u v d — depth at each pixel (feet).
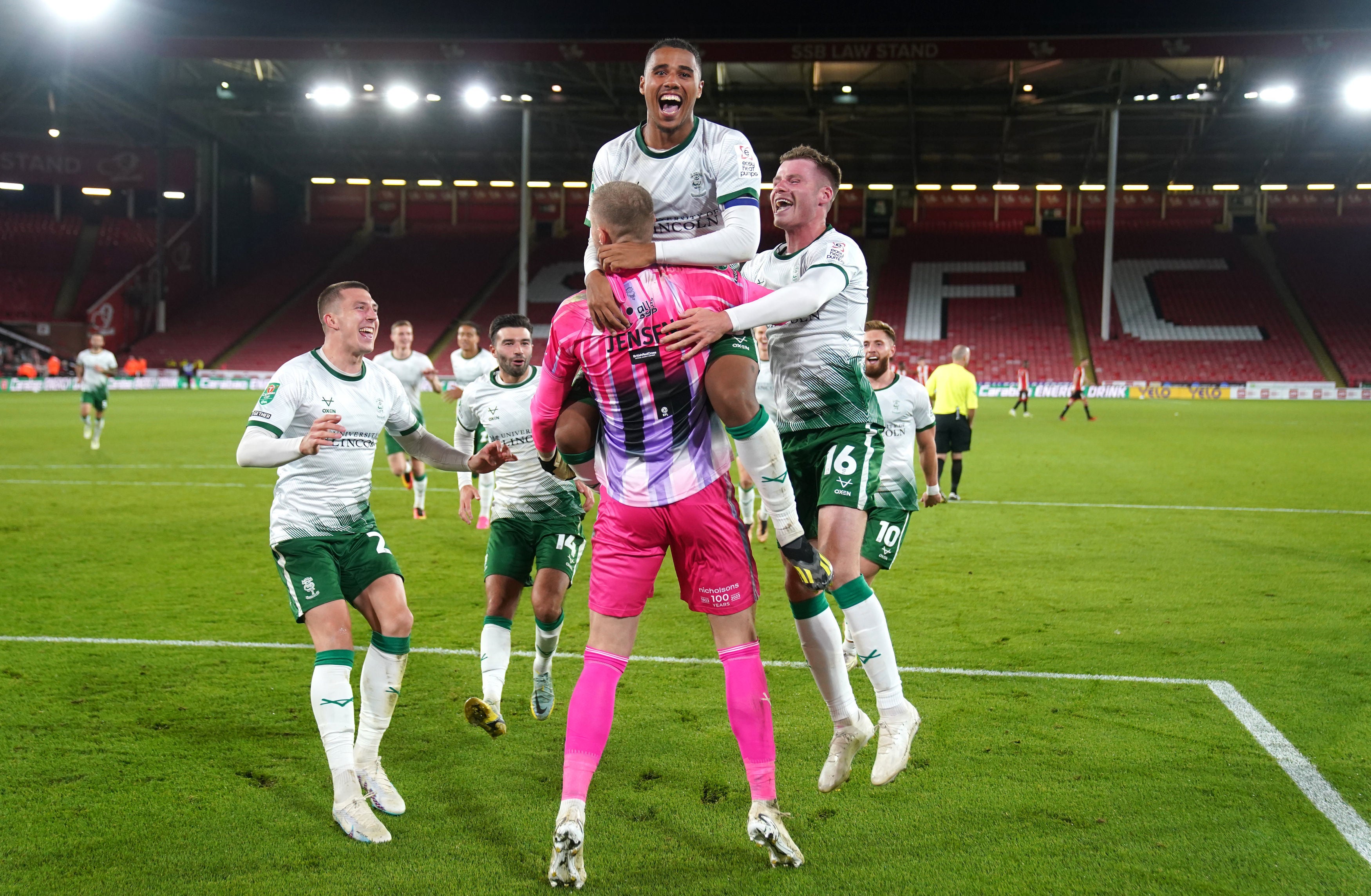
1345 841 10.08
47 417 73.31
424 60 104.99
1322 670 15.83
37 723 13.35
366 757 11.20
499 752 12.66
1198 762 12.11
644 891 9.21
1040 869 9.55
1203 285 141.69
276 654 16.79
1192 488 38.83
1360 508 33.83
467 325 33.12
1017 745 12.70
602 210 9.53
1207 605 20.35
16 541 27.32
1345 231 151.12
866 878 9.41
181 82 124.98
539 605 13.74
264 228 162.91
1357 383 120.57
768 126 133.18
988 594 21.45
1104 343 131.85
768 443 9.46
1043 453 52.85
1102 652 16.98
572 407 10.16
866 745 12.84
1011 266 150.71
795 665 16.46
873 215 161.17
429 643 17.83
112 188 143.43
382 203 168.55
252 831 10.38
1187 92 111.24
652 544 9.85
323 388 11.93
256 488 38.17
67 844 10.03
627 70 115.03
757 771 9.70
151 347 139.33
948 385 35.55
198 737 12.94
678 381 9.37
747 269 12.83
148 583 22.30
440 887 9.29
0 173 138.92
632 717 13.83
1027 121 125.80
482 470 13.07
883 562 16.30
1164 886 9.23
